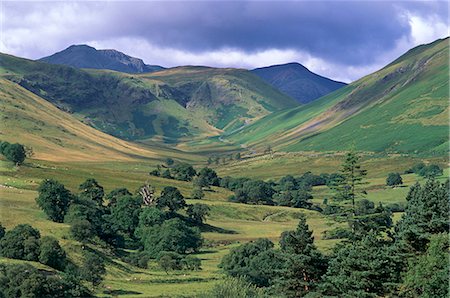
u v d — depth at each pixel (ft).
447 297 179.73
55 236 368.68
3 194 479.00
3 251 299.79
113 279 326.24
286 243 211.61
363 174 258.57
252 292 193.26
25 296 239.50
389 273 189.47
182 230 444.96
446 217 207.92
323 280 194.70
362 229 236.02
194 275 349.41
